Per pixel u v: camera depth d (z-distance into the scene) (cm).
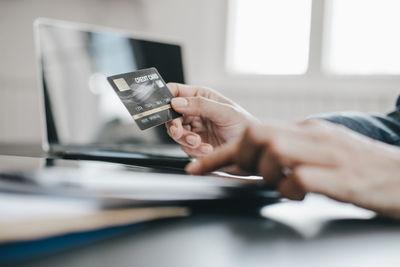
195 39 307
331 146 30
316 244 23
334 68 286
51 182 24
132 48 114
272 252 21
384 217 33
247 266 19
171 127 69
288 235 25
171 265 19
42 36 105
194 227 26
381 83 271
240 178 41
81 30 110
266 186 34
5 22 324
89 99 110
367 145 31
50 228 20
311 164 30
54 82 106
